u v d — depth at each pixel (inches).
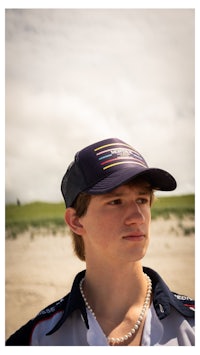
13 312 86.2
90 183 40.8
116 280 41.6
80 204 41.9
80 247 44.5
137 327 41.0
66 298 46.0
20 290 93.2
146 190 41.3
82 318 42.3
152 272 44.4
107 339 40.8
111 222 39.9
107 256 41.1
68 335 42.9
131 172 39.4
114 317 41.6
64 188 44.8
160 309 41.6
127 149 43.5
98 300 42.3
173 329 41.7
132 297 41.8
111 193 39.8
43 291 92.1
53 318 44.5
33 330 45.2
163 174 41.2
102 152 42.4
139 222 39.4
